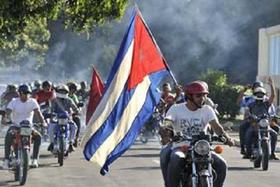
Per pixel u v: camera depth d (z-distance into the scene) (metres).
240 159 24.41
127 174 19.58
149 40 13.60
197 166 11.01
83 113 33.38
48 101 25.41
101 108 13.20
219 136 11.50
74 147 26.61
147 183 17.62
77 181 17.94
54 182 17.69
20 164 16.98
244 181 18.25
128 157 24.91
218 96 54.53
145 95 13.55
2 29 19.20
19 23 19.02
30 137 17.17
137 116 13.48
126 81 13.42
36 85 28.97
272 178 18.98
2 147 28.22
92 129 13.10
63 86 22.97
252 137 21.30
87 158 13.12
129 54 13.49
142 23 13.59
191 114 11.73
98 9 19.33
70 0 19.14
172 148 11.65
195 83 11.73
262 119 20.88
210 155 11.07
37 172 19.73
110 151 13.17
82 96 33.44
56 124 22.17
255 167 21.52
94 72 24.47
